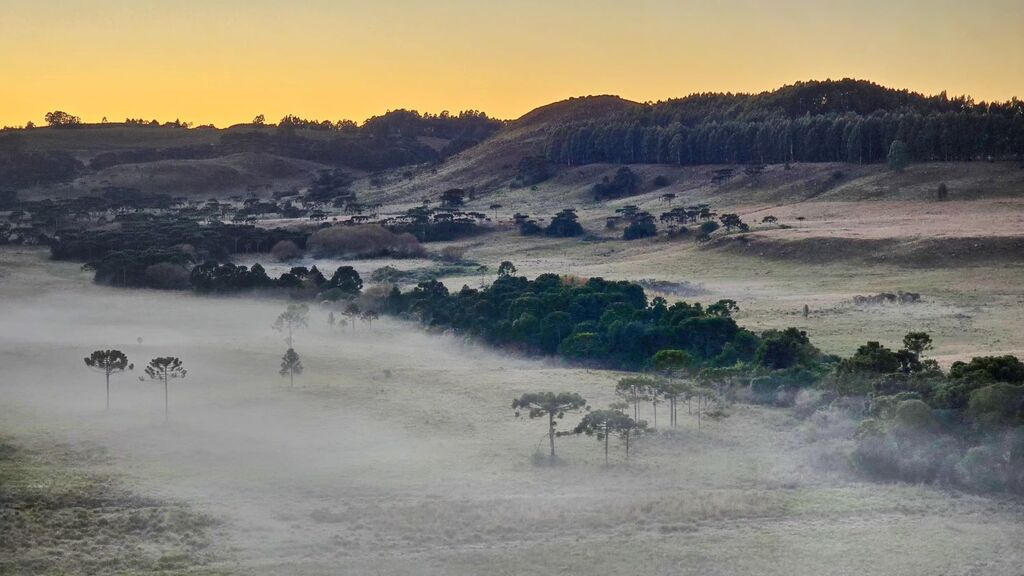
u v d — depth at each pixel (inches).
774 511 2987.2
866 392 4005.9
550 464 3484.3
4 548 2701.8
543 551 2694.4
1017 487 3149.6
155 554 2674.7
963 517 2925.7
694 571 2556.6
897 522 2886.3
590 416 3582.7
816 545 2714.1
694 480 3309.5
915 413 3395.7
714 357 5172.2
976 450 3225.9
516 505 3036.4
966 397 3555.6
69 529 2859.3
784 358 4827.8
